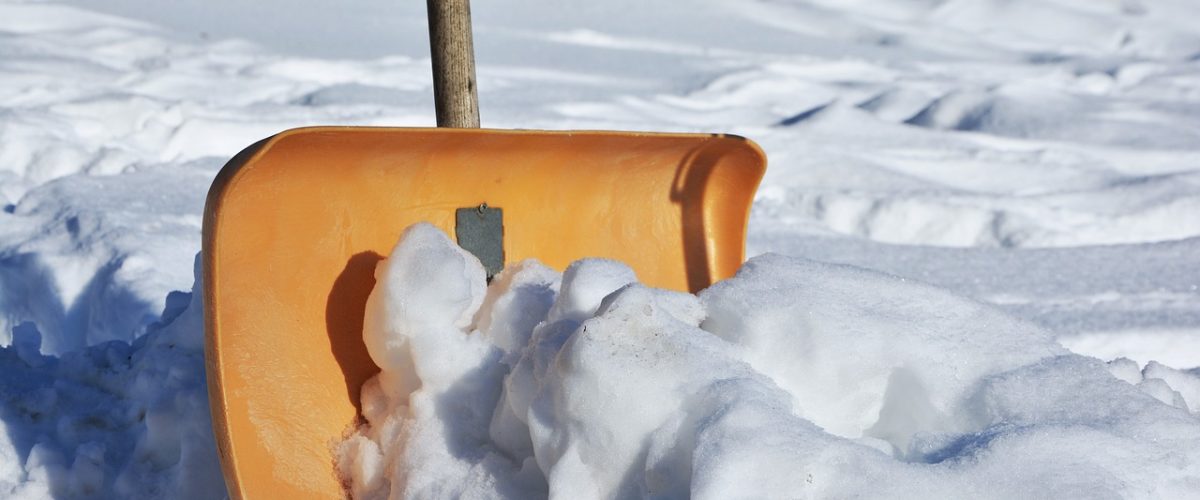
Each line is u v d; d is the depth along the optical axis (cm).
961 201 588
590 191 257
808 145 722
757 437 162
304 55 945
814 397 196
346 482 213
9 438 246
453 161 234
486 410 211
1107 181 671
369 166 224
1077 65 1200
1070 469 161
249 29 1032
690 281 268
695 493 158
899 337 198
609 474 177
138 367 260
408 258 216
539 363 193
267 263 212
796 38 1268
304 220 218
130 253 403
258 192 210
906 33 1327
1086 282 464
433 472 202
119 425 251
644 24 1250
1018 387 188
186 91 768
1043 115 856
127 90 755
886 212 574
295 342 215
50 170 558
